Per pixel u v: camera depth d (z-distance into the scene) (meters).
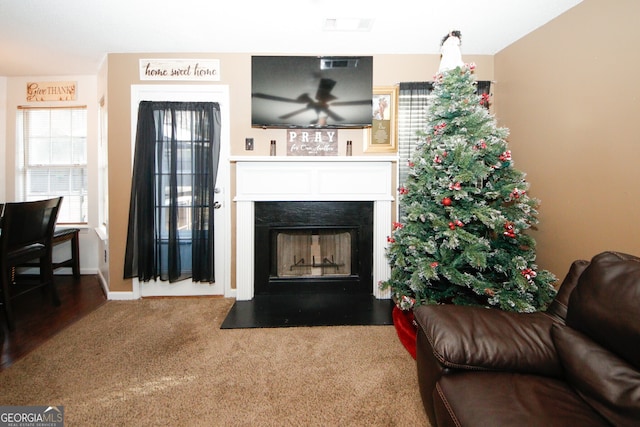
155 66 2.76
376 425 1.42
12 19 2.22
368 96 2.73
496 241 2.14
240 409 1.50
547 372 1.16
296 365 1.85
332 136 2.87
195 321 2.42
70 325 2.34
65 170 3.54
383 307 2.66
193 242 2.81
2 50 2.74
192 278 2.83
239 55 2.78
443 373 1.18
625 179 1.75
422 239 2.13
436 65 2.82
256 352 1.99
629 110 1.72
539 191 2.37
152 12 2.13
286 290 2.95
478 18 2.22
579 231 2.04
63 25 2.30
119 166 2.79
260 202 2.86
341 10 2.13
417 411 1.50
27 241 2.43
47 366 1.82
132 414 1.46
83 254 3.55
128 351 1.99
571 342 1.11
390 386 1.67
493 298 1.93
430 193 2.13
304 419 1.44
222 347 2.05
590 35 1.93
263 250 2.90
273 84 2.70
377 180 2.79
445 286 2.21
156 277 2.79
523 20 2.23
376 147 2.87
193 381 1.70
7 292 2.24
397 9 2.11
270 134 2.84
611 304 1.05
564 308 1.33
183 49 2.71
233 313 2.54
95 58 2.91
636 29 1.68
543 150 2.31
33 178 3.52
